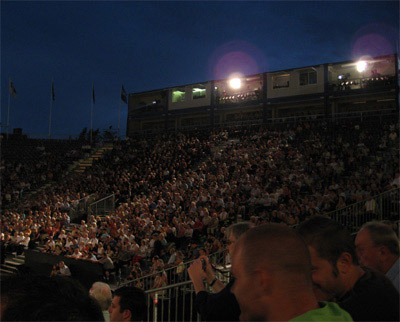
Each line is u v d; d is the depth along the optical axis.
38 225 21.84
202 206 19.20
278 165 23.55
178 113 45.00
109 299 2.99
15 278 0.93
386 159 21.38
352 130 27.80
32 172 35.72
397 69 31.78
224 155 27.84
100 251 16.80
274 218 14.89
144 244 15.52
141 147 37.62
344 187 16.84
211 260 9.43
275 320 1.04
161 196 22.62
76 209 25.92
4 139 40.81
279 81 39.12
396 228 6.20
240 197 19.23
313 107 37.66
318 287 1.67
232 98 41.16
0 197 28.89
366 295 1.47
